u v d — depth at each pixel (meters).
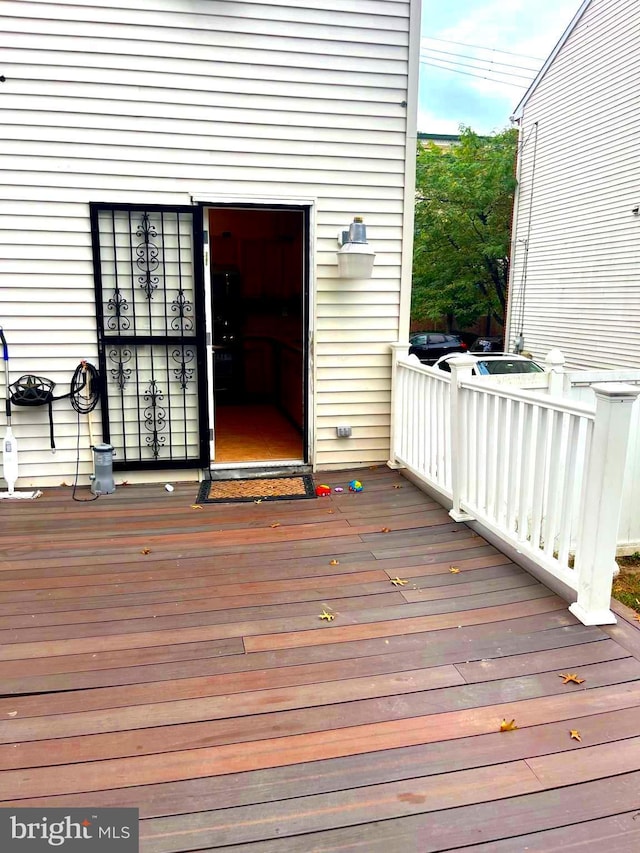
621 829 1.56
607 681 2.16
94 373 4.27
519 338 12.08
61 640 2.40
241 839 1.51
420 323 21.48
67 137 4.01
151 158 4.12
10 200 4.01
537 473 2.83
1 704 2.01
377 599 2.75
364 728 1.92
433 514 3.89
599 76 9.91
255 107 4.20
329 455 4.82
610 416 2.34
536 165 11.99
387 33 4.30
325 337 4.64
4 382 4.23
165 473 4.53
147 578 2.95
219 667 2.23
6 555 3.20
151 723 1.93
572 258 10.98
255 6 4.08
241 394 7.65
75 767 1.74
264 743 1.85
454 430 3.65
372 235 4.56
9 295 4.11
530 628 2.51
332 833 1.54
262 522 3.74
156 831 1.53
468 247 16.97
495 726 1.93
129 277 4.24
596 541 2.46
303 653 2.32
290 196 4.36
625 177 9.45
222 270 7.44
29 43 3.87
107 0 3.90
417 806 1.62
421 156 17.75
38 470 4.37
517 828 1.56
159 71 4.04
